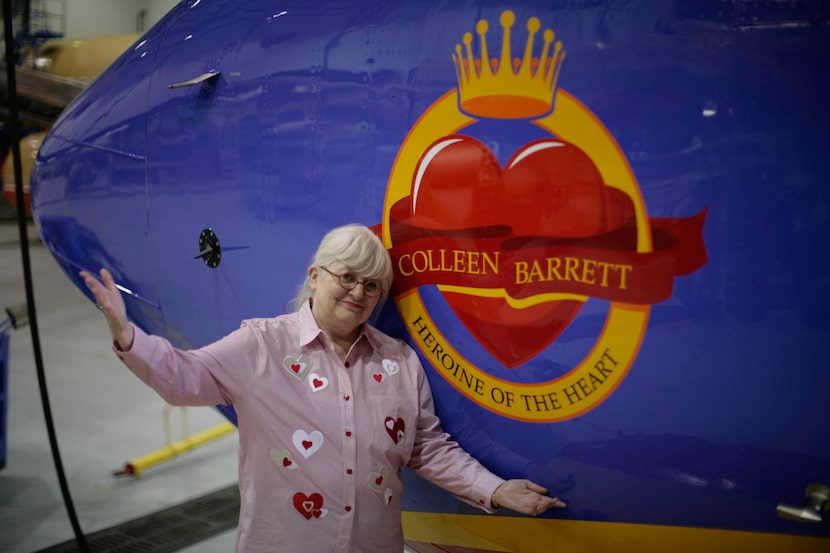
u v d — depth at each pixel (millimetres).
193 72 2244
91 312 7215
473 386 1733
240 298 2197
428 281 1741
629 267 1483
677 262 1446
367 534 1783
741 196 1399
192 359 1712
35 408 4875
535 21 1571
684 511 1592
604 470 1621
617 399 1548
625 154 1473
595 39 1513
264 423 1747
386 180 1780
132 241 2510
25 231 2699
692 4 1440
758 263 1397
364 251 1691
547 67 1550
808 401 1406
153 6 14047
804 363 1396
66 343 6285
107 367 5715
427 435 1809
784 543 1528
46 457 4168
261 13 2098
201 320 2377
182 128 2262
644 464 1574
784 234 1378
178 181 2285
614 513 1675
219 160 2146
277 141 1992
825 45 1352
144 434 4523
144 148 2395
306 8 1983
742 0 1404
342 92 1857
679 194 1436
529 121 1569
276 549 1776
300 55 1951
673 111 1440
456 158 1656
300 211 1960
